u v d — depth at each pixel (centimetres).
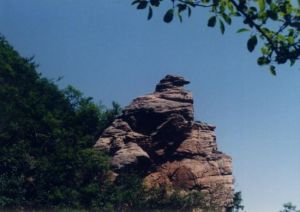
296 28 601
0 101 5241
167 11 608
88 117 5925
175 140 5641
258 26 602
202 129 5962
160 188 4803
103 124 6506
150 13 603
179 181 5200
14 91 5612
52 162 4703
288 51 616
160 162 5488
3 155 4588
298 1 607
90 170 4800
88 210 4466
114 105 6819
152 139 5594
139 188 4741
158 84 6488
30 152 4834
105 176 4853
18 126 4984
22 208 4356
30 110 5303
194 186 5153
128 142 5475
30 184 4559
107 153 5366
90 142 5738
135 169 5162
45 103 6500
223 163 5512
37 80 7375
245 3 605
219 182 5216
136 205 4619
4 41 7431
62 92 7406
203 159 5506
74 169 4741
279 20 609
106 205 4456
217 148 6078
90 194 4528
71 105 7456
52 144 5053
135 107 5909
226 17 629
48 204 4422
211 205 4881
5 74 6419
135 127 5784
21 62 7125
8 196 4331
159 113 5741
